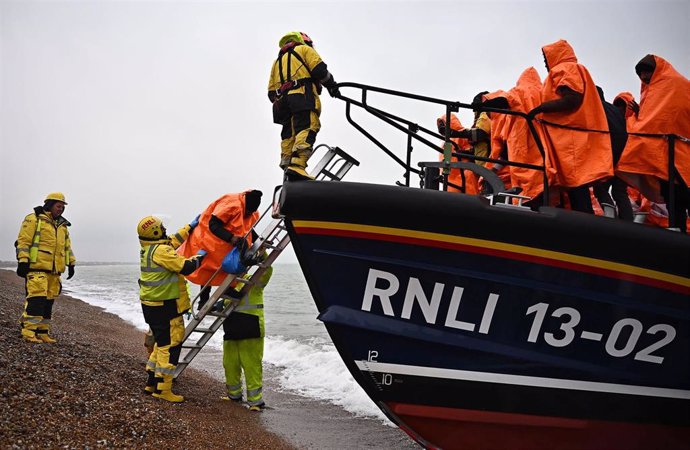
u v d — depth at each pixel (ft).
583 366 13.02
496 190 13.30
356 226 12.77
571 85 13.60
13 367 17.79
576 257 12.69
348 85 14.34
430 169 14.30
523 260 12.71
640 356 13.16
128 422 15.31
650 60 14.75
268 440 17.12
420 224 12.63
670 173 13.76
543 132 14.06
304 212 12.85
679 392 13.39
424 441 13.44
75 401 15.85
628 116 16.62
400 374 13.09
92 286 120.78
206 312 20.26
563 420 13.08
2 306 35.81
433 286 12.85
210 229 20.24
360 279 12.96
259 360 21.50
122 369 22.08
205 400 21.13
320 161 16.16
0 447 11.83
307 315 57.57
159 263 19.08
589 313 12.91
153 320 19.42
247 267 20.27
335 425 19.54
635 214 16.55
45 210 25.68
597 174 13.44
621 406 13.19
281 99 14.85
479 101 15.96
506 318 12.91
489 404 13.05
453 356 13.02
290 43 15.15
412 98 14.08
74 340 28.81
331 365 30.53
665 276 12.87
